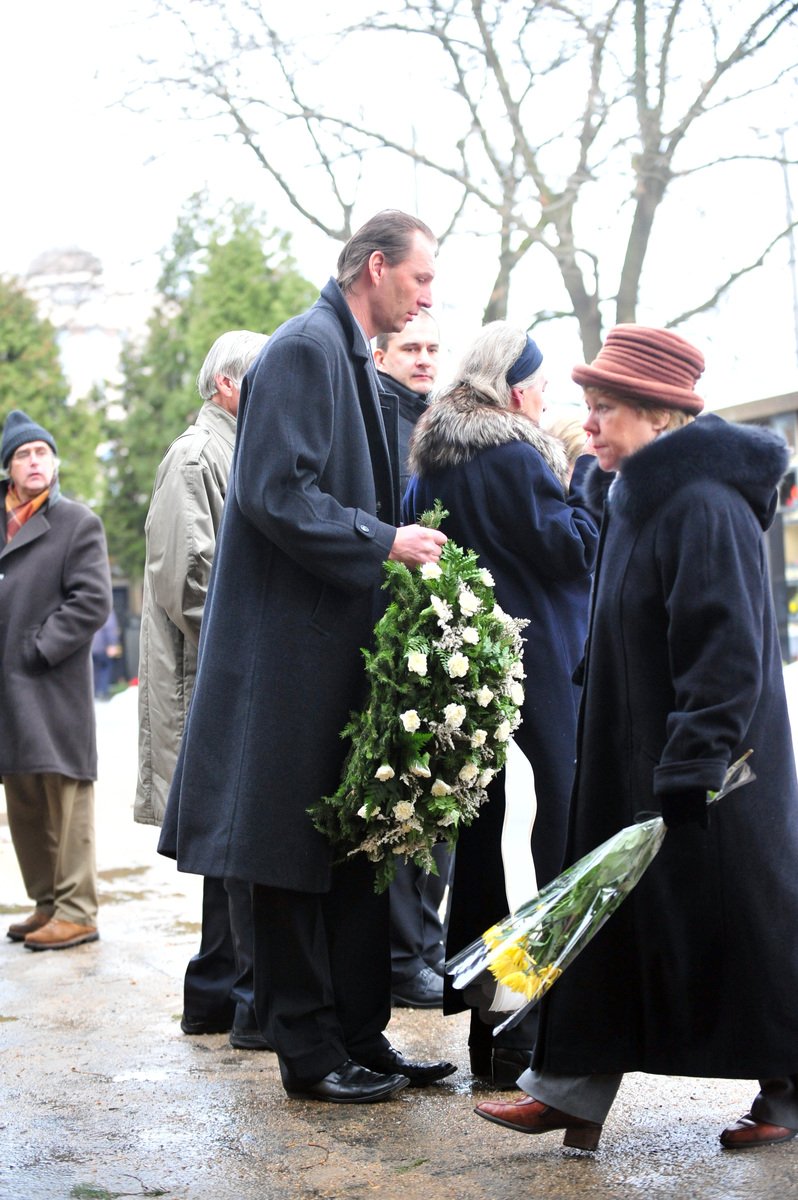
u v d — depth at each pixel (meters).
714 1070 2.84
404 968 4.38
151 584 4.41
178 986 4.66
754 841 2.85
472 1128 3.19
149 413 31.14
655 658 2.89
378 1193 2.80
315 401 3.29
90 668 5.55
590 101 14.24
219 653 3.37
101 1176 2.94
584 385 3.02
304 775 3.31
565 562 3.55
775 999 2.82
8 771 5.32
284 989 3.40
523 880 3.49
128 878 6.83
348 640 3.36
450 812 3.21
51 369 28.11
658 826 2.80
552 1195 2.74
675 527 2.83
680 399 2.96
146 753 4.48
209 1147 3.11
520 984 2.78
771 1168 2.84
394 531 3.32
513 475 3.55
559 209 14.92
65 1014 4.32
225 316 27.80
